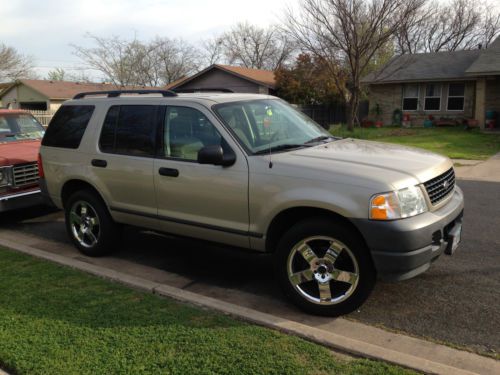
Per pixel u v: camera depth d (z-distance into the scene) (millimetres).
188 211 4672
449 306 4156
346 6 19812
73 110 5754
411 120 24891
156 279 4984
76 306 4121
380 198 3594
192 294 4262
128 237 6438
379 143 4969
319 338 3455
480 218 6945
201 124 4570
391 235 3566
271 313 4137
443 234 3922
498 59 20500
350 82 23469
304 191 3873
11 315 3977
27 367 3205
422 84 24328
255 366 3152
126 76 29125
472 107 23234
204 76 30922
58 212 8164
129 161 5039
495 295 4352
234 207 4316
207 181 4434
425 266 3783
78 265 5109
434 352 3430
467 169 11438
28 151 7438
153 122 4926
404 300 4293
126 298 4266
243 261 5480
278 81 28797
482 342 3553
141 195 5016
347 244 3779
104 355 3328
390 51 30656
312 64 27094
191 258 5613
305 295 4059
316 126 5332
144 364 3209
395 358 3172
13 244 5938
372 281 3812
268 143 4484
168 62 41781
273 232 4227
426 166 4012
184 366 3176
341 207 3699
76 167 5566
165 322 3787
